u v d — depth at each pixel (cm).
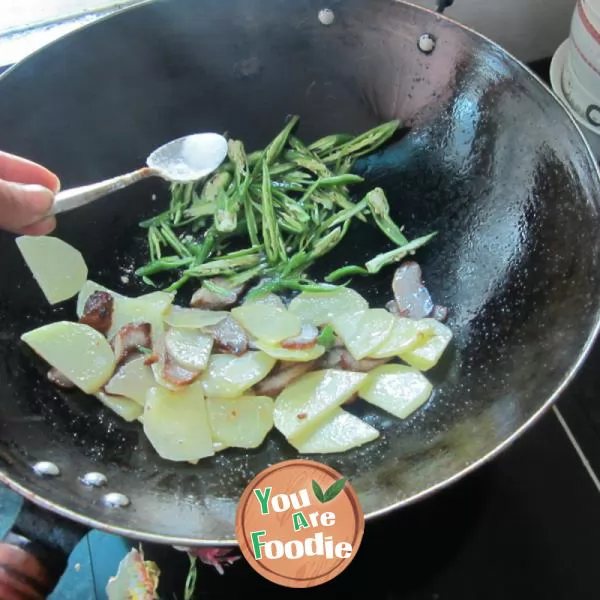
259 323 45
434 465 37
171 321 45
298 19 48
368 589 39
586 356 36
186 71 50
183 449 40
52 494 34
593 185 40
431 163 51
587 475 44
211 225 51
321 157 54
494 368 42
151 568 39
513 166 46
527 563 40
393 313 47
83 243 48
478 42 45
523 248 44
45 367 42
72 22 54
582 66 50
